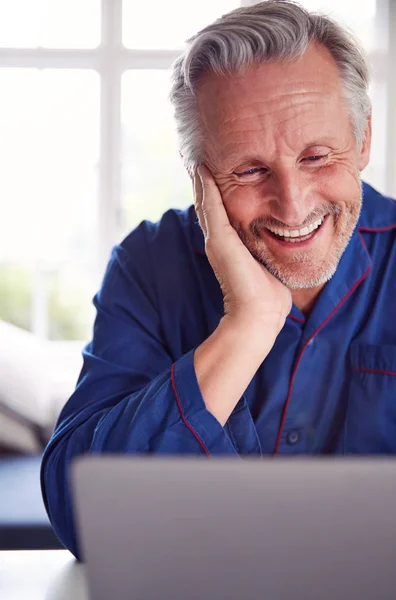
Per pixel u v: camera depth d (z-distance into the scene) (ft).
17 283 14.97
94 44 13.15
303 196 3.57
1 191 13.32
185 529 1.80
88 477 1.78
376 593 1.82
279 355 4.07
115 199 13.42
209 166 3.85
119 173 13.41
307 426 4.13
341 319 4.12
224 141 3.62
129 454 3.52
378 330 4.18
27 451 8.06
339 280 4.10
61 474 3.76
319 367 4.10
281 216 3.60
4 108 13.14
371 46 13.21
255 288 3.74
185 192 13.65
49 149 13.29
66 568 2.97
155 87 13.25
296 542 1.80
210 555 1.81
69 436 3.82
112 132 13.25
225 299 3.79
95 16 13.08
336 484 1.78
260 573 1.82
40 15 13.03
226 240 3.82
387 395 4.01
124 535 1.80
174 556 1.81
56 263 13.58
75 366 12.23
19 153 13.25
